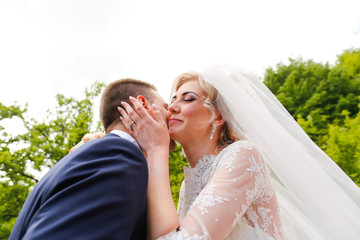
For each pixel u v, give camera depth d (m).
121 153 1.20
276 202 1.77
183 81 2.13
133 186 1.11
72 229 0.92
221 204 1.33
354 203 1.94
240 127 2.01
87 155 1.20
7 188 11.16
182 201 2.24
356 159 7.28
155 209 1.29
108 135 1.47
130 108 1.66
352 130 8.12
